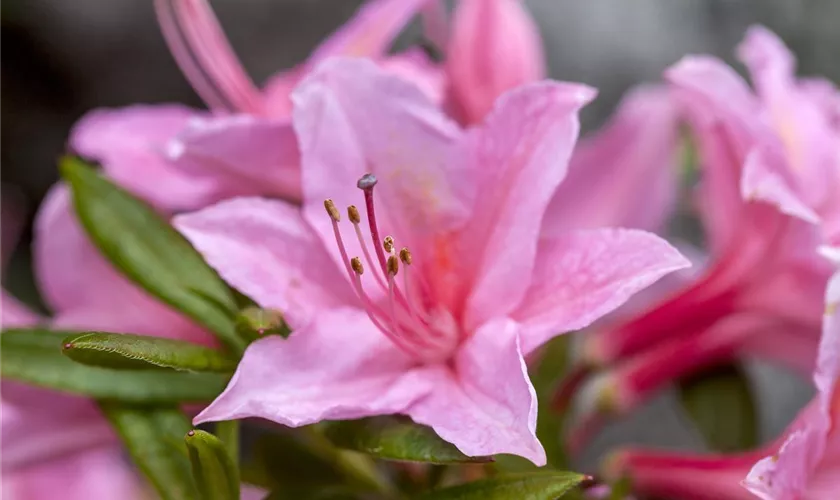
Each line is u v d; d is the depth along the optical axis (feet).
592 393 1.01
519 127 0.85
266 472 0.91
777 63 0.97
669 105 1.03
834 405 0.86
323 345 0.84
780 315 0.97
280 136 0.90
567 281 0.84
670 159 1.03
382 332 0.85
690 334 0.99
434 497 0.82
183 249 0.90
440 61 1.01
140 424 0.88
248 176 0.92
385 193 0.87
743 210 0.95
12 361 0.88
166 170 0.96
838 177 0.94
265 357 0.82
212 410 0.80
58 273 0.94
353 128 0.87
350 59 0.87
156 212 0.91
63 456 0.94
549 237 0.85
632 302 1.06
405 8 0.92
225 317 0.88
